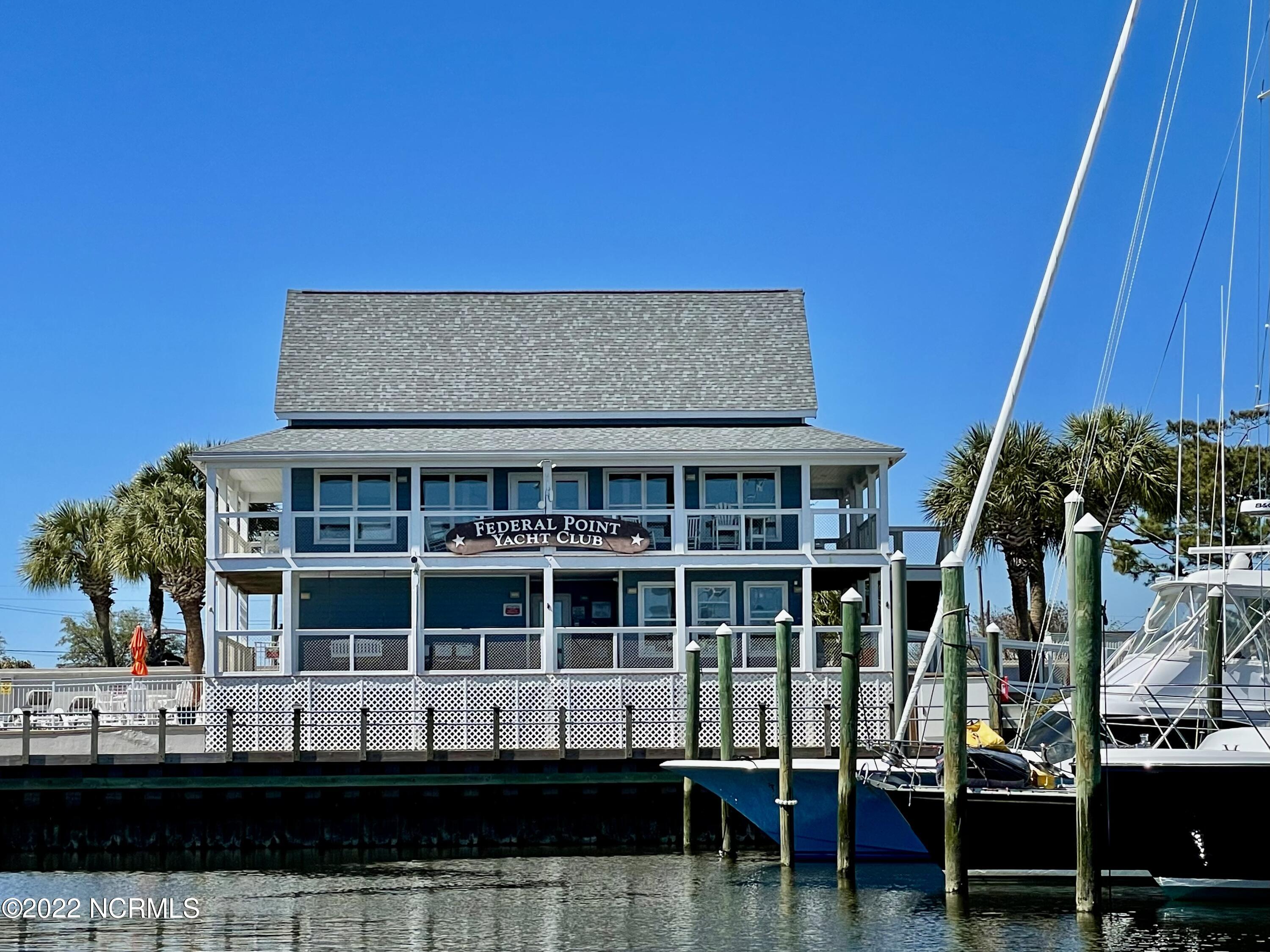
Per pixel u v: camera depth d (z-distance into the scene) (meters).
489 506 38.41
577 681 34.12
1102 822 22.23
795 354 42.97
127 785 31.22
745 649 35.59
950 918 23.09
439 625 38.03
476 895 25.84
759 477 38.81
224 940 22.50
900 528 40.81
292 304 43.75
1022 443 50.09
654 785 32.31
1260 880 23.66
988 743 27.34
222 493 39.09
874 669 35.00
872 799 27.22
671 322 43.91
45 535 58.56
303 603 37.75
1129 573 50.69
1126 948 21.02
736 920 23.36
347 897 25.77
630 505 38.72
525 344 43.19
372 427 40.88
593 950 21.58
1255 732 24.91
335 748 33.59
